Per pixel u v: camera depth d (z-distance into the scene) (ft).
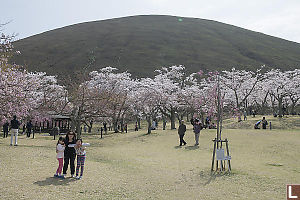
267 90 161.17
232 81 147.13
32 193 22.91
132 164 42.16
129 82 134.31
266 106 234.99
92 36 508.53
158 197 24.95
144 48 458.50
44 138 91.56
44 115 97.25
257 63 405.59
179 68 156.56
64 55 419.74
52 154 46.57
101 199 23.08
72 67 369.30
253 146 60.95
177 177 33.65
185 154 52.80
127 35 510.17
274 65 396.16
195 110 130.11
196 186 29.43
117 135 100.99
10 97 60.13
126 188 27.30
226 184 30.27
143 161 45.34
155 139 77.25
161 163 43.50
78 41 481.05
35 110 91.30
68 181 28.09
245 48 469.98
